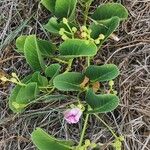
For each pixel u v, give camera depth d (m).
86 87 0.35
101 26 0.35
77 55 0.34
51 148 0.32
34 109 0.37
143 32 0.38
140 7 0.39
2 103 0.38
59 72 0.37
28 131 0.37
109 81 0.35
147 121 0.35
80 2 0.38
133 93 0.36
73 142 0.34
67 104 0.36
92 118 0.36
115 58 0.37
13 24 0.40
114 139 0.35
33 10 0.40
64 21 0.33
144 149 0.35
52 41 0.38
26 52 0.34
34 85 0.33
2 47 0.39
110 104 0.32
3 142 0.37
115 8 0.36
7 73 0.39
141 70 0.37
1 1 0.40
